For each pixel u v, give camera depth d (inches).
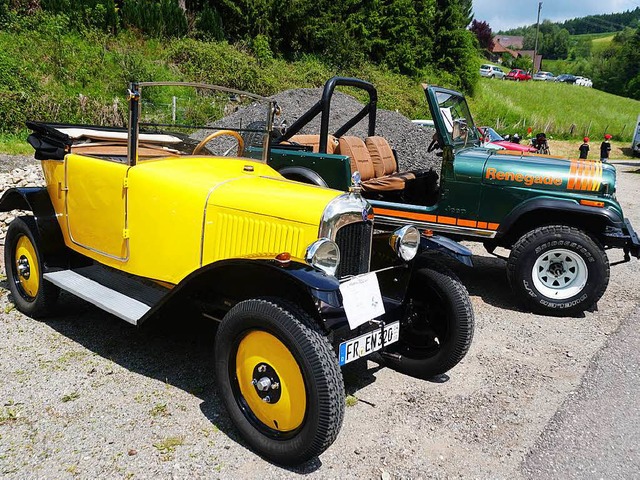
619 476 106.0
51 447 105.4
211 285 128.6
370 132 244.1
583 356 160.1
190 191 129.4
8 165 339.9
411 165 345.1
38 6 652.1
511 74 1935.3
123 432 111.2
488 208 200.1
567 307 189.9
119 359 141.8
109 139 165.5
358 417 122.7
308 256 104.3
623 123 1202.0
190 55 706.2
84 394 124.3
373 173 228.2
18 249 166.1
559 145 993.5
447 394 135.2
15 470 98.5
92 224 149.9
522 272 192.1
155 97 143.9
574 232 187.3
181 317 169.9
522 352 161.8
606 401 134.2
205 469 101.5
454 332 133.9
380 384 139.3
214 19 812.0
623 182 598.5
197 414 119.0
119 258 145.1
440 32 1145.4
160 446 107.0
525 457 110.8
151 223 135.9
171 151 158.7
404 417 123.7
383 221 213.9
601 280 186.5
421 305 143.3
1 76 487.8
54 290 158.1
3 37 567.8
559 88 1520.7
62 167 155.0
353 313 110.0
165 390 127.8
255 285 124.4
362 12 1076.5
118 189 140.7
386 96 892.0
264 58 809.5
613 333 178.7
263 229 118.9
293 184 131.3
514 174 195.5
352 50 984.9
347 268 120.3
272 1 898.1
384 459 107.9
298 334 97.0
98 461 102.0
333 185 207.3
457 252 136.9
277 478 100.4
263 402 105.5
